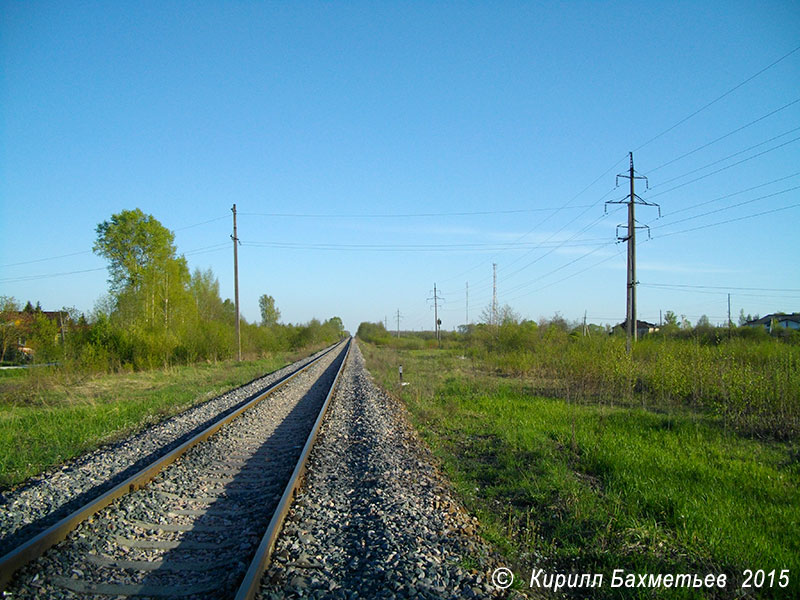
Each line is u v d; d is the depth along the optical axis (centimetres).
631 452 1021
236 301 4019
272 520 575
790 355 1493
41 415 1389
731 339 2209
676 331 3444
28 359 2933
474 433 1295
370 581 477
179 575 485
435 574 491
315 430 1150
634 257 2505
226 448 1020
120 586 457
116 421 1309
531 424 1338
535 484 840
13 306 2583
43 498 700
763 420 1296
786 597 512
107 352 2889
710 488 820
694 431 1252
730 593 517
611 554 593
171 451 913
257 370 3284
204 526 610
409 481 810
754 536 637
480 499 805
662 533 650
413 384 2419
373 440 1098
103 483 780
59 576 470
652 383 1820
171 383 2409
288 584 464
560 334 3359
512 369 2919
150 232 3800
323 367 3506
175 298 3900
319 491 752
